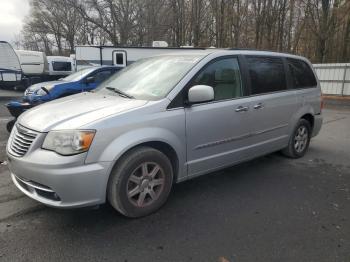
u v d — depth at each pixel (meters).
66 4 41.81
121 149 3.27
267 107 4.86
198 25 28.72
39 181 3.12
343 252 3.05
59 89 9.44
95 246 3.10
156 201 3.71
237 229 3.43
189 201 4.07
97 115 3.32
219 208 3.90
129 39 37.84
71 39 47.81
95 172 3.15
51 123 3.26
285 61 5.42
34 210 3.77
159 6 33.97
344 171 5.31
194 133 3.90
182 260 2.91
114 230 3.37
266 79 4.95
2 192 4.23
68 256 2.95
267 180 4.83
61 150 3.07
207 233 3.35
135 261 2.90
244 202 4.07
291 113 5.44
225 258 2.94
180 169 3.88
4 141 6.93
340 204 4.07
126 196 3.42
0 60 17.19
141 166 3.51
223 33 27.67
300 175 5.08
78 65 18.03
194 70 3.98
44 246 3.09
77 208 3.17
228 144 4.37
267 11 26.41
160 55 4.79
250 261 2.91
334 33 25.73
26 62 23.64
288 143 5.64
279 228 3.46
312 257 2.97
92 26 41.53
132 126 3.37
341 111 13.74
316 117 6.11
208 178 4.87
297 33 27.50
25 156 3.22
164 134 3.60
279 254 3.01
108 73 10.65
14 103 7.46
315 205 4.02
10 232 3.31
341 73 18.98
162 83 3.96
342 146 7.03
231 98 4.37
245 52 4.73
